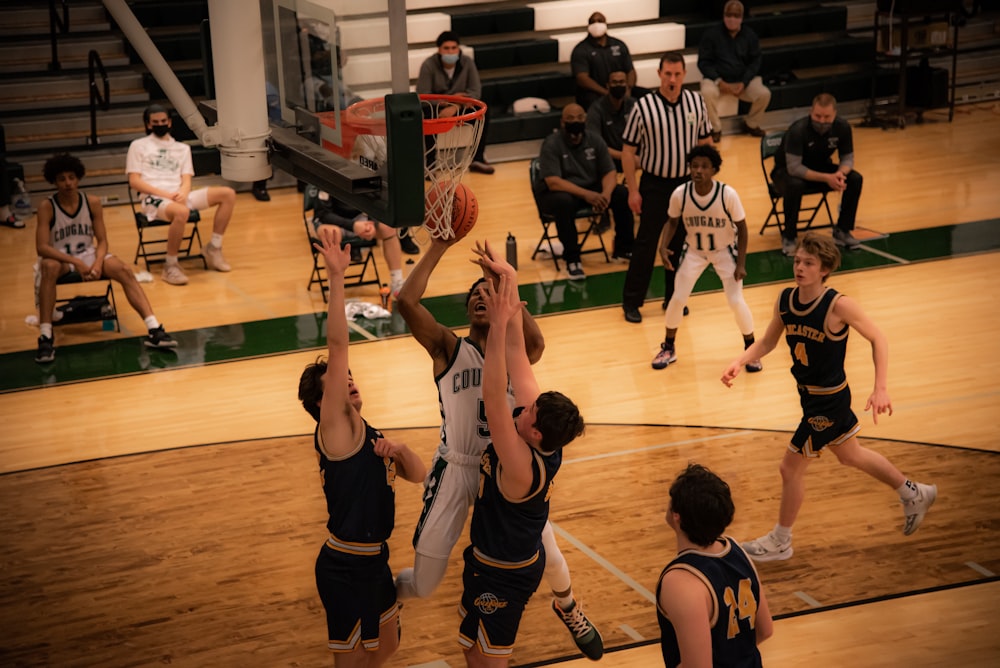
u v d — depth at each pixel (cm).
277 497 648
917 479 636
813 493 631
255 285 994
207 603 546
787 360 819
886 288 934
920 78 1428
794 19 1517
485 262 396
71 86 1273
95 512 636
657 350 843
